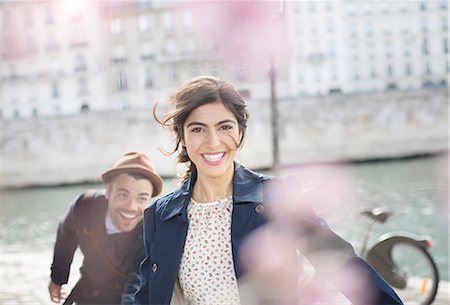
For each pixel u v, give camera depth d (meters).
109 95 69.69
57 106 71.19
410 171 40.34
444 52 72.81
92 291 3.12
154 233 1.90
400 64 72.56
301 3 69.50
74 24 70.62
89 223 3.08
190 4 61.56
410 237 5.40
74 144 50.00
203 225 1.80
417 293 5.62
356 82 71.50
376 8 71.75
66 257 3.29
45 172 49.88
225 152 1.80
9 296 6.12
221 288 1.76
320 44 70.44
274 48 14.14
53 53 71.31
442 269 11.85
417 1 72.44
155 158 44.22
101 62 69.88
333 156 49.97
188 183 1.89
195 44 62.38
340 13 70.81
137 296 1.93
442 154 50.75
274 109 16.69
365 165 48.00
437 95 50.91
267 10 12.11
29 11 71.56
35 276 7.12
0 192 46.44
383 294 1.52
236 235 1.72
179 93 1.84
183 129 1.85
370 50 72.00
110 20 69.56
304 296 4.37
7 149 49.88
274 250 1.67
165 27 66.25
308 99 49.97
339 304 4.19
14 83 71.62
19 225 24.73
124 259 3.01
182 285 1.83
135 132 49.44
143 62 67.88
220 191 1.82
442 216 19.75
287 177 1.79
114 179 2.99
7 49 72.06
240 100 1.81
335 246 1.62
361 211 5.45
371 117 50.69
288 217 1.66
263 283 1.68
